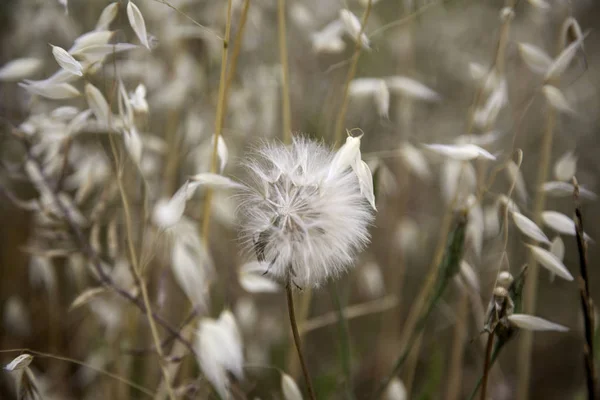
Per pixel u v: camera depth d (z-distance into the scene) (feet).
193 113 2.01
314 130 2.06
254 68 2.12
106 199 1.73
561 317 2.48
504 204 1.60
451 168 1.87
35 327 2.17
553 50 2.35
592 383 1.51
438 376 1.86
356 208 1.43
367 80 1.84
